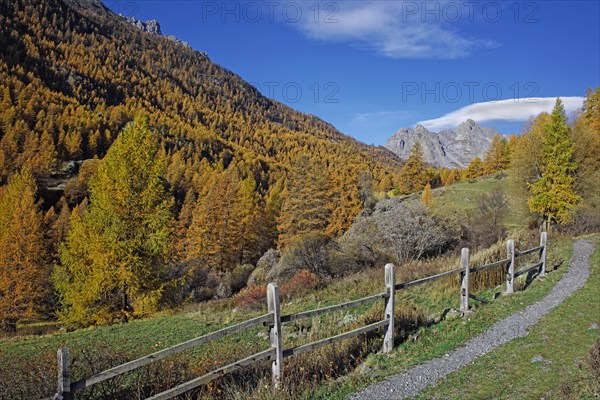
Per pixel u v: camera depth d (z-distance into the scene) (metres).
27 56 160.50
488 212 43.06
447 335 7.62
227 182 60.19
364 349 6.93
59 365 3.70
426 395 5.21
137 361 4.19
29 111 106.31
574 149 36.38
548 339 7.06
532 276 12.99
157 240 18.59
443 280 11.84
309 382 5.64
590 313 8.58
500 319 8.52
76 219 18.61
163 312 18.89
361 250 25.78
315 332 8.16
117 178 18.22
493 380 5.54
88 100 154.75
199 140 143.25
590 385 4.94
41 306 34.22
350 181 58.28
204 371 6.03
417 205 28.02
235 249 47.88
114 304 18.84
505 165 83.88
